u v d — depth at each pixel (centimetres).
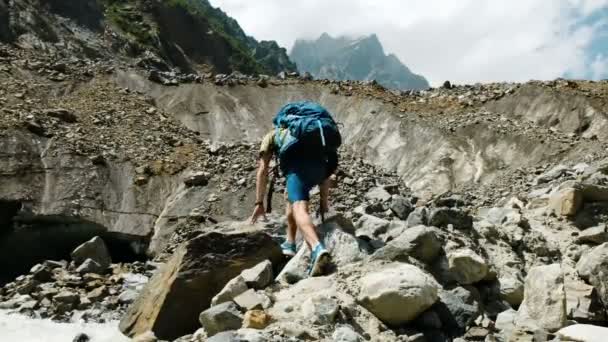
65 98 2534
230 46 8331
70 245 1650
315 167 522
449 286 522
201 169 2053
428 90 3144
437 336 452
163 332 539
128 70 3105
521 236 641
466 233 612
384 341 436
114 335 589
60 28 5138
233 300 475
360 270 514
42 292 843
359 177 1920
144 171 2033
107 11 6638
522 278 576
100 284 912
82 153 2050
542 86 2683
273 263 594
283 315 450
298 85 3164
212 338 399
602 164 972
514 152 2269
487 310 515
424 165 2352
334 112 2911
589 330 411
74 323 709
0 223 1764
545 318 461
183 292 548
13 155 1931
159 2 7531
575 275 550
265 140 555
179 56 7031
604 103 2459
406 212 875
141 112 2559
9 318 722
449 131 2520
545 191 1089
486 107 2755
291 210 608
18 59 2775
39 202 1806
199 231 630
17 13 4659
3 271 1341
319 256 488
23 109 2228
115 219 1828
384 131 2650
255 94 3092
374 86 3156
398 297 447
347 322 450
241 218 1748
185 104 2886
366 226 683
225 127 2767
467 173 2241
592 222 728
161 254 1598
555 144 2208
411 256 529
